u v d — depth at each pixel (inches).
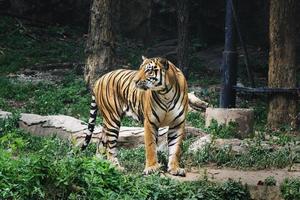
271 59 649.6
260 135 564.1
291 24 642.8
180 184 373.4
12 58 951.0
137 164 440.8
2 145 474.3
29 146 486.0
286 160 462.6
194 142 506.0
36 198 334.0
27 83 799.1
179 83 421.1
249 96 797.2
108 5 755.4
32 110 661.3
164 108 415.5
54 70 911.7
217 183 383.9
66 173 339.3
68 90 733.9
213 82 877.2
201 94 775.1
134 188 356.2
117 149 494.9
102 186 349.4
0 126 540.7
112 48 761.0
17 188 331.6
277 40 644.1
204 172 409.7
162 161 447.5
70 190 338.6
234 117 557.3
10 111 634.2
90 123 466.9
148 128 417.7
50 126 532.1
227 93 625.3
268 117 647.8
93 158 364.8
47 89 764.0
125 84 441.1
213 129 550.0
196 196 364.8
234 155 470.9
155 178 377.4
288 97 639.1
